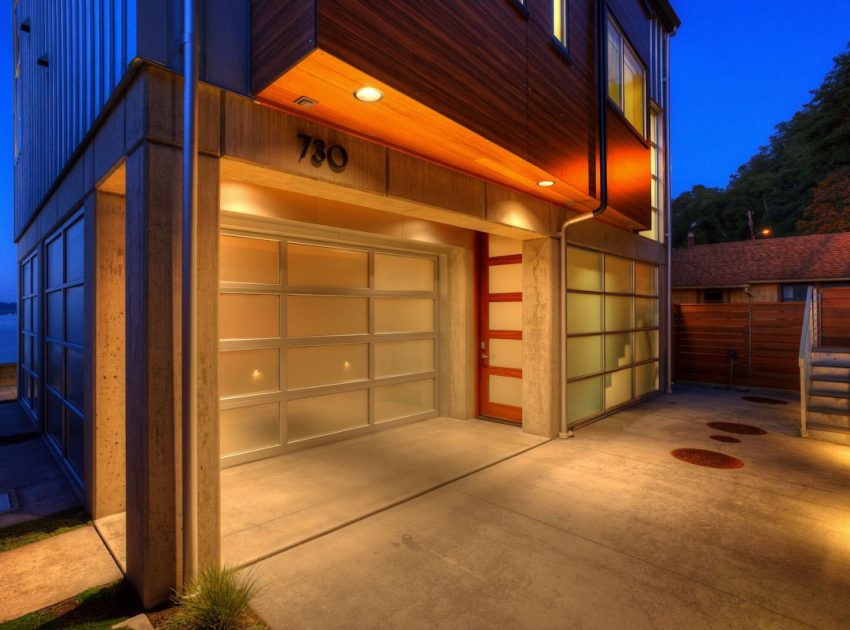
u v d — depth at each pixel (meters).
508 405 7.00
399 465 5.02
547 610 2.59
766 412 7.90
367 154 3.76
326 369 5.81
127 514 2.86
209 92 2.86
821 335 9.30
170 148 2.72
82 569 3.02
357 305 6.17
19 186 8.41
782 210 30.89
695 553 3.23
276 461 5.12
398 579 2.90
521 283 6.80
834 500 4.15
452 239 6.81
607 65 6.56
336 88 2.89
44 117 5.98
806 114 30.09
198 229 2.80
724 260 17.83
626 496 4.23
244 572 2.96
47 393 6.01
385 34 2.84
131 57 2.63
